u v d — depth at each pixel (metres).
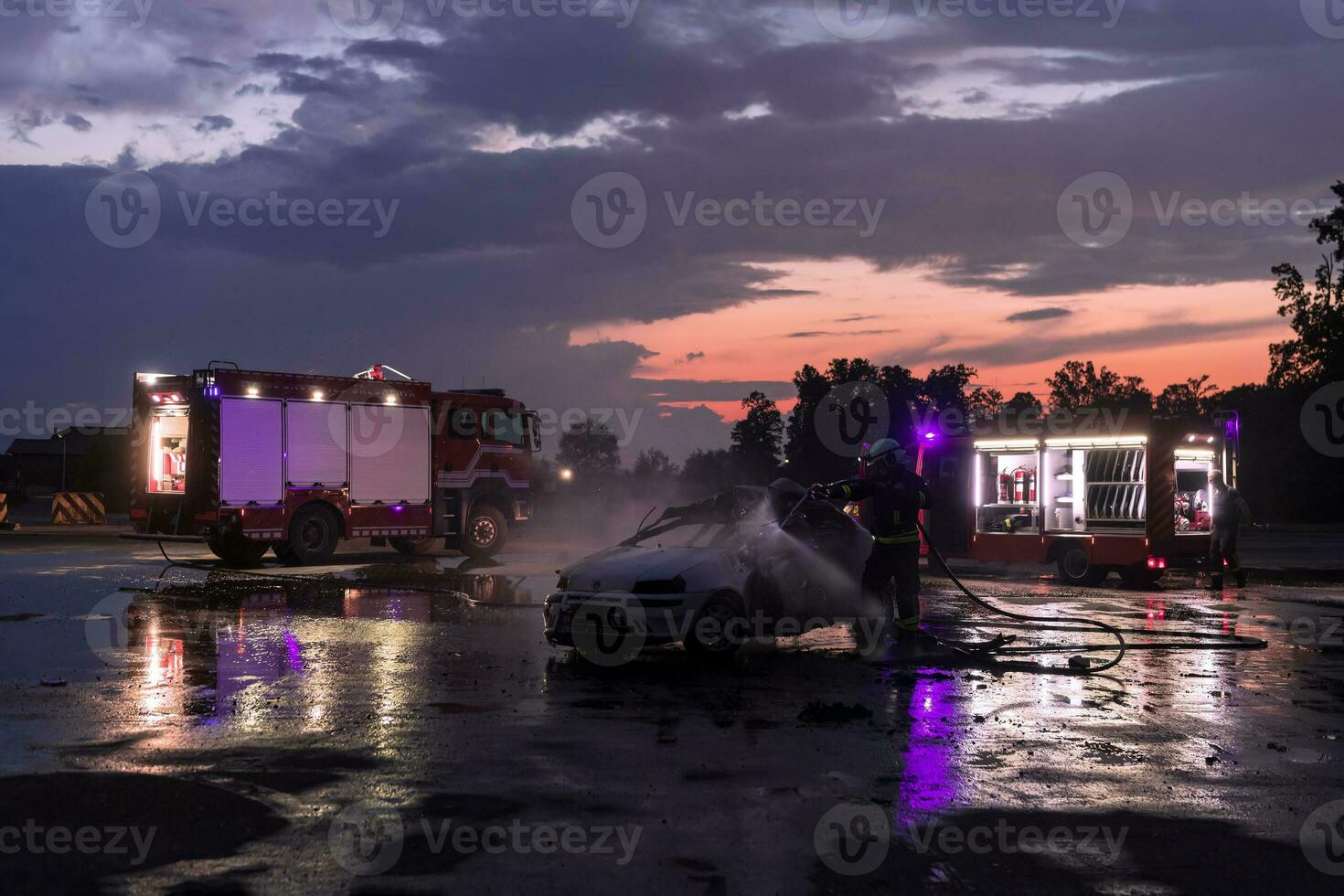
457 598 14.41
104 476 71.56
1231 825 5.05
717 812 5.16
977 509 19.09
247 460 19.16
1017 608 13.97
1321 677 8.98
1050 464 18.11
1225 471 17.53
